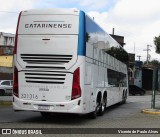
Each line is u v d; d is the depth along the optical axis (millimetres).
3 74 47531
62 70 13188
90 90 14352
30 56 13484
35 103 13305
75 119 15453
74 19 13250
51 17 13383
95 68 15195
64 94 13172
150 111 19078
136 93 49906
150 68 69250
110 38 18922
